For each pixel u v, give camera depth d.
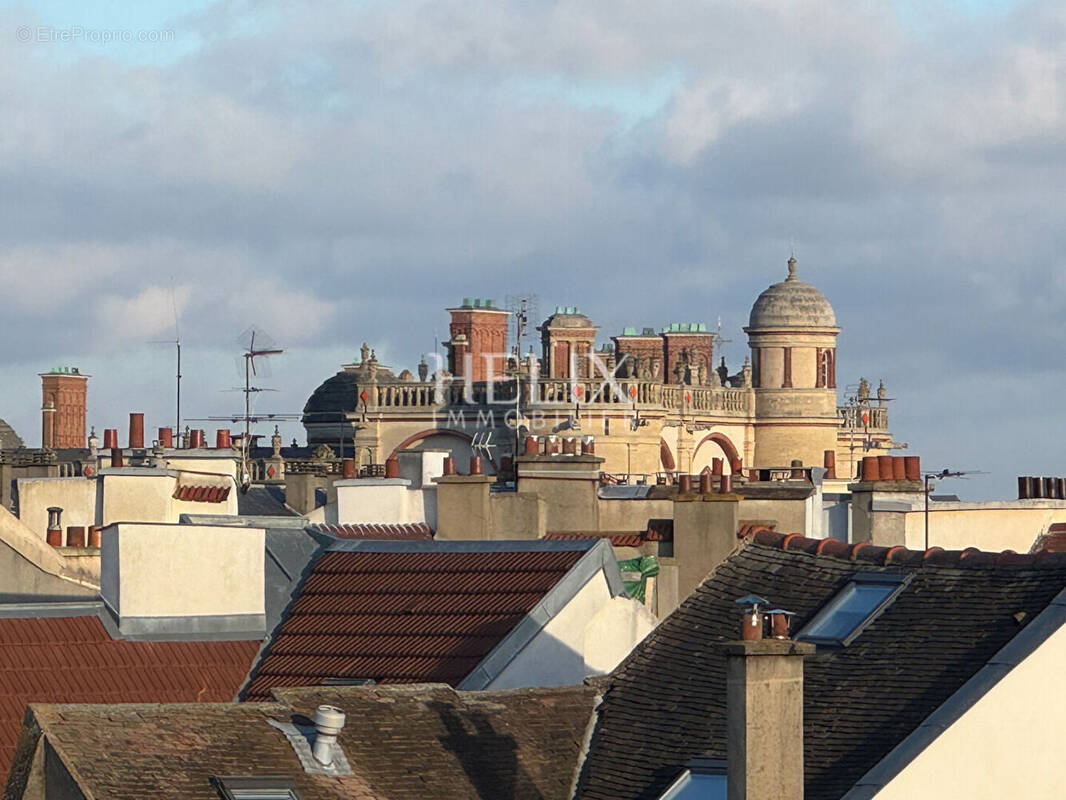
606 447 184.50
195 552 70.56
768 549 61.03
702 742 54.59
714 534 88.81
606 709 56.72
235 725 51.84
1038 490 115.81
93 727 50.22
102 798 48.12
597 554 68.25
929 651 54.19
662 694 56.75
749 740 48.25
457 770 53.38
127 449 139.50
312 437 196.38
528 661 66.38
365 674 67.00
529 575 69.25
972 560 56.66
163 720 51.22
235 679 68.88
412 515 103.88
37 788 49.28
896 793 49.72
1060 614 51.19
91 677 67.12
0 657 66.69
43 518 116.12
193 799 49.03
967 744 50.34
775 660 48.50
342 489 104.19
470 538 99.06
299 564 73.25
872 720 52.31
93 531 96.38
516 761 54.50
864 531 97.56
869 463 99.44
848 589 57.84
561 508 104.31
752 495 104.75
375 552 73.12
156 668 68.38
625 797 53.75
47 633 68.25
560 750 55.31
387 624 69.31
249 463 158.75
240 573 71.25
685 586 88.56
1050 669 50.94
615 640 68.38
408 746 53.56
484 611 68.06
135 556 69.69
